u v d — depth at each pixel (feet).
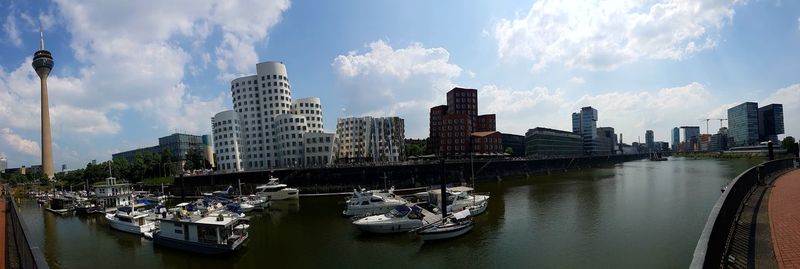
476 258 162.50
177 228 190.19
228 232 184.75
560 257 158.92
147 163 629.10
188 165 637.30
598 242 175.94
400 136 640.17
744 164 648.79
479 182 479.41
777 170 261.44
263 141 590.14
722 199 91.76
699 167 618.44
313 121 613.52
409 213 214.90
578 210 252.01
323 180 412.36
